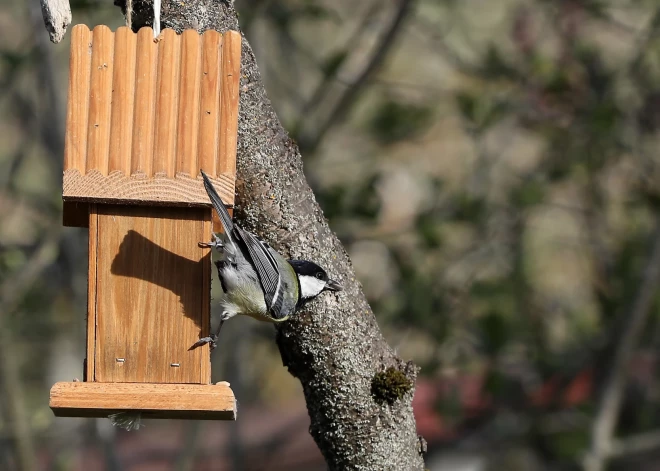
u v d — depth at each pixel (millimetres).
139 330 6645
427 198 13773
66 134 6551
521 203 13109
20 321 13594
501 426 13867
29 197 13336
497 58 13312
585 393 14234
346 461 6902
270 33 15008
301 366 6852
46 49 12945
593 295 14984
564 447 13016
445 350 12914
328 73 12750
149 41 6680
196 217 6723
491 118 12820
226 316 7488
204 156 6578
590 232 14984
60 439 13891
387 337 13352
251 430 16594
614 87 13609
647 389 14883
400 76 15719
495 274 14445
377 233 13031
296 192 6816
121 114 6598
